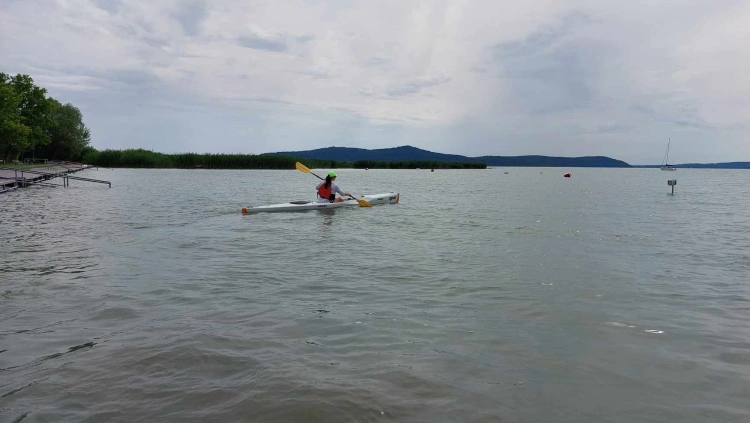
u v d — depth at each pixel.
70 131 65.56
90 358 3.79
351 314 5.07
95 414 2.96
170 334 4.36
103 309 5.12
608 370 3.72
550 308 5.37
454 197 23.80
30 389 3.27
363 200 17.30
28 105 53.09
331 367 3.68
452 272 7.12
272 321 4.80
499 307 5.39
